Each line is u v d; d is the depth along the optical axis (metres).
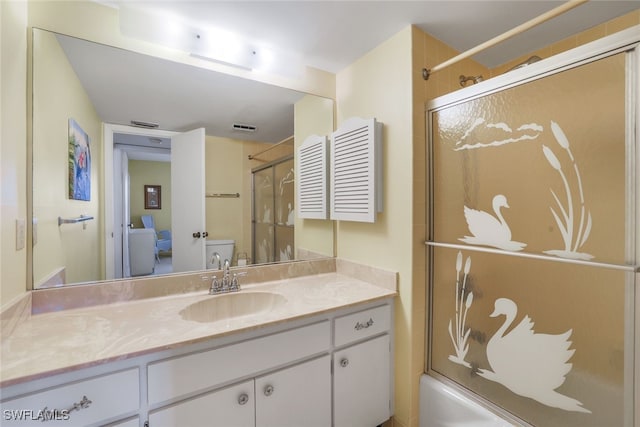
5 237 0.96
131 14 1.31
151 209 1.48
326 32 1.51
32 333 1.00
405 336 1.51
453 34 1.54
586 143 0.99
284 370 1.18
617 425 0.94
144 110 1.45
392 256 1.58
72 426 0.82
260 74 1.70
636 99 0.88
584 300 1.02
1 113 0.93
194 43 1.44
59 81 1.22
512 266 1.22
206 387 1.02
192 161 1.58
